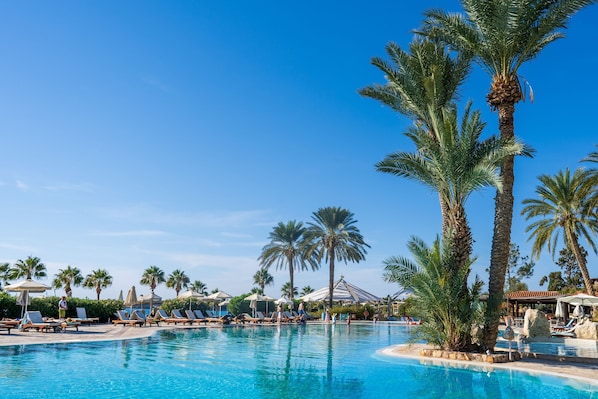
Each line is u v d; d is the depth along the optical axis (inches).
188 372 433.1
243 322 1312.7
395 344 749.3
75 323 810.8
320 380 406.9
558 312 1325.0
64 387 349.4
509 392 364.5
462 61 708.0
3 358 485.7
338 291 1718.8
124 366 454.9
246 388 365.1
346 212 1812.3
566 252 2421.3
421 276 561.0
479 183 568.7
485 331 581.9
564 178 1359.5
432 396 347.6
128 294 1499.8
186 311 1250.6
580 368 481.1
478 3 584.4
